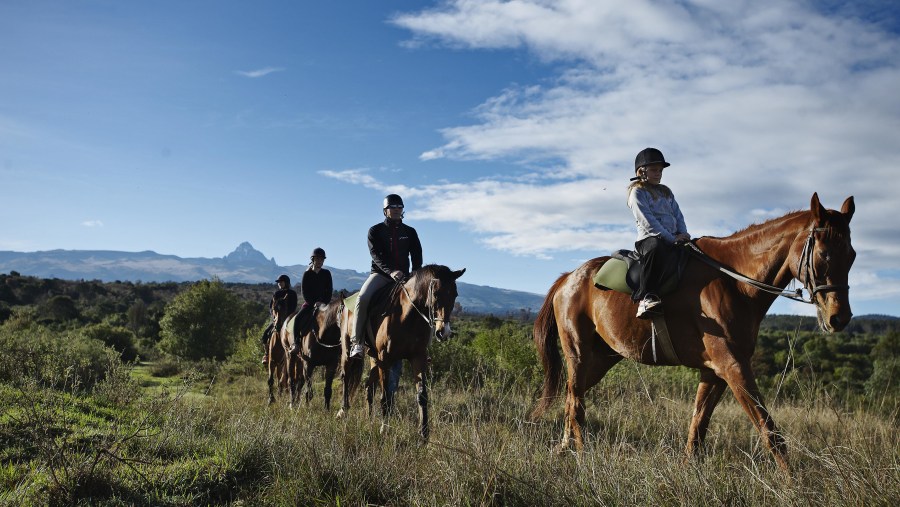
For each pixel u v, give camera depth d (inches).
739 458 198.1
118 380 351.3
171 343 1273.4
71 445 212.5
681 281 213.6
